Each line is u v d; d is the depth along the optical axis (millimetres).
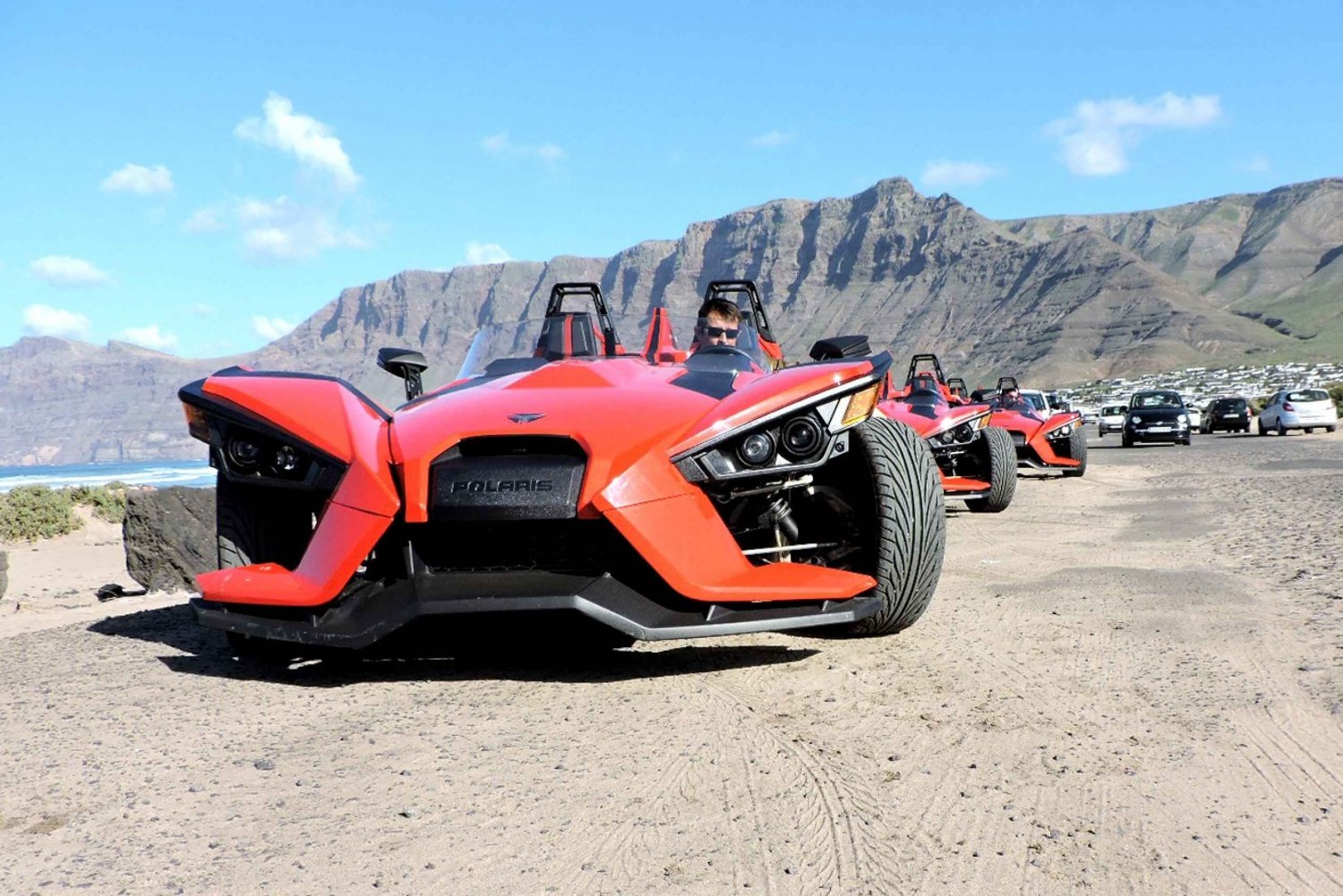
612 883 1631
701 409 3242
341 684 3025
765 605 2996
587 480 2910
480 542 2963
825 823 1890
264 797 2066
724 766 2215
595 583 2871
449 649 3494
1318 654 3266
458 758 2289
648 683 2973
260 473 3271
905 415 9664
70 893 1627
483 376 4324
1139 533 7176
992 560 5863
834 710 2664
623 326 5113
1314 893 1604
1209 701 2742
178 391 3420
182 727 2598
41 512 12234
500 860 1728
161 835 1874
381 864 1720
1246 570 5152
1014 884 1630
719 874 1666
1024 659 3242
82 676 3246
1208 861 1727
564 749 2346
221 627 3031
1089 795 2045
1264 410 35906
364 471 3029
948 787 2086
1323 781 2123
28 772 2260
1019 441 14555
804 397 3156
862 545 3426
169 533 6230
